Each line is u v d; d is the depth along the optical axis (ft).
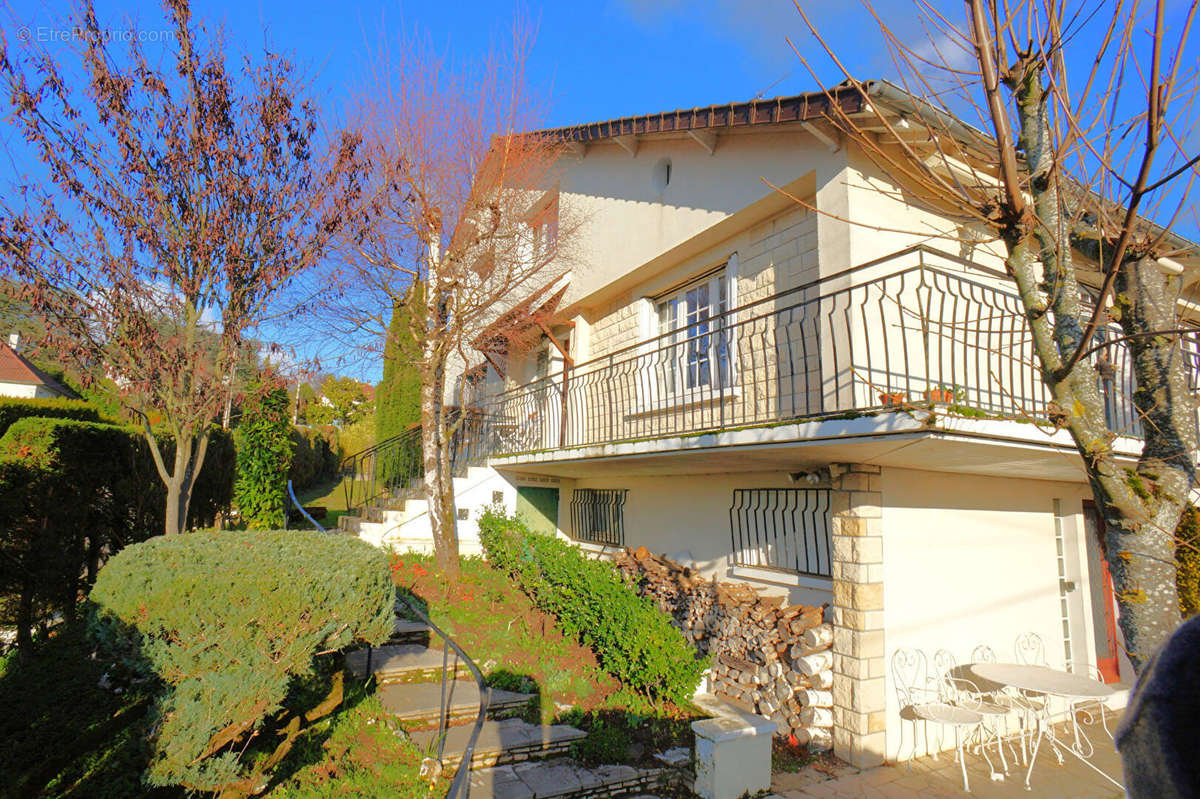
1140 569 8.38
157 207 17.70
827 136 20.06
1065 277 9.09
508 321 34.45
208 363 18.72
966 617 19.86
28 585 17.93
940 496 19.94
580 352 36.55
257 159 19.29
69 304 16.55
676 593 23.98
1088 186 9.87
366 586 13.15
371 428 91.45
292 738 13.20
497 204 28.63
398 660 19.53
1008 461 17.62
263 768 12.26
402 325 31.35
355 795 12.71
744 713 16.38
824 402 19.98
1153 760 3.37
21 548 17.57
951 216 12.36
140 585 11.00
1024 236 9.21
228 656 11.16
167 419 19.19
